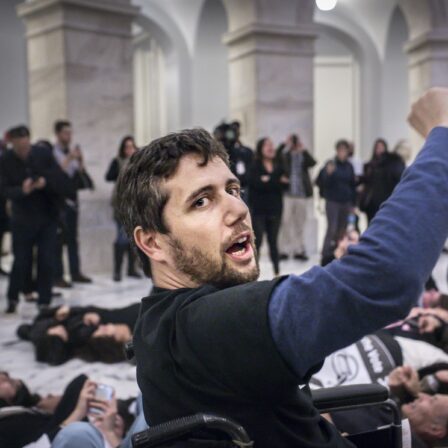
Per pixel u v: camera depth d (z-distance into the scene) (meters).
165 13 14.54
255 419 1.03
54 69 8.81
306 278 0.92
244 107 11.28
